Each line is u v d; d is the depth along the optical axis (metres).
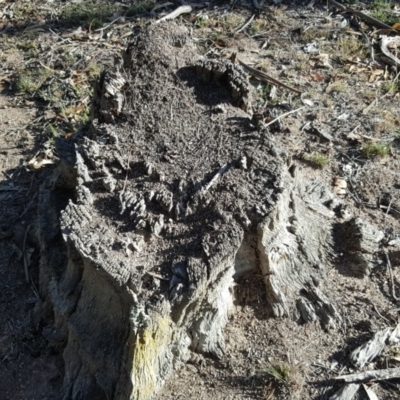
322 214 1.77
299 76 2.52
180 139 1.61
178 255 1.38
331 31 2.75
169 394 1.46
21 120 2.40
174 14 2.89
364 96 2.41
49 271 1.57
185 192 1.48
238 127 1.62
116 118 1.68
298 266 1.60
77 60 2.68
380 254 1.76
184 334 1.46
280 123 1.98
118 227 1.43
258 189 1.46
